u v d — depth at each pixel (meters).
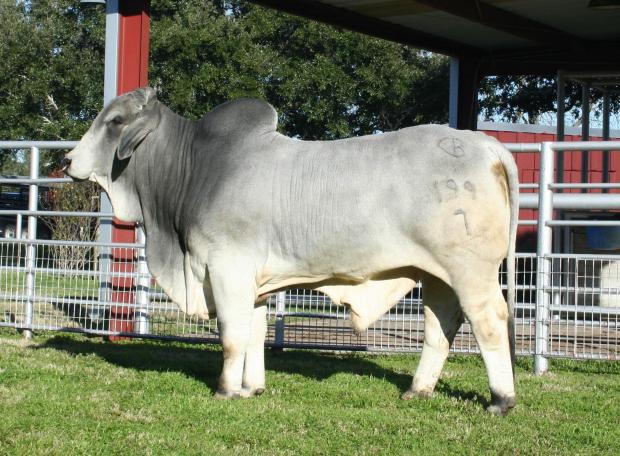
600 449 5.12
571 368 8.16
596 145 7.78
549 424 5.66
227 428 5.29
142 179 6.47
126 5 9.62
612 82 14.89
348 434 5.25
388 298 5.96
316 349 8.66
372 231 5.69
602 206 7.95
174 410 5.69
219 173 6.02
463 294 5.62
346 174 5.77
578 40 14.23
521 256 8.07
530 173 17.09
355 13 12.60
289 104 25.55
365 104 27.12
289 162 5.93
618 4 11.97
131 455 4.70
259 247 5.93
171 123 6.44
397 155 5.70
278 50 26.52
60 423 5.31
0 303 10.80
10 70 28.53
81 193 18.72
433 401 6.16
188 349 8.68
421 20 12.95
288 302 9.27
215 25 25.62
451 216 5.54
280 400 6.12
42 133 27.92
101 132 6.45
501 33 13.63
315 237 5.80
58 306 10.63
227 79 25.00
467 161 5.60
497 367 5.78
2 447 4.76
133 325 9.20
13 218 23.08
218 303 5.96
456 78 15.05
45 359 7.60
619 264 9.19
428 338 6.28
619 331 9.82
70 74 27.83
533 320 8.34
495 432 5.36
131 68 9.58
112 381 6.61
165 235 6.46
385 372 7.55
